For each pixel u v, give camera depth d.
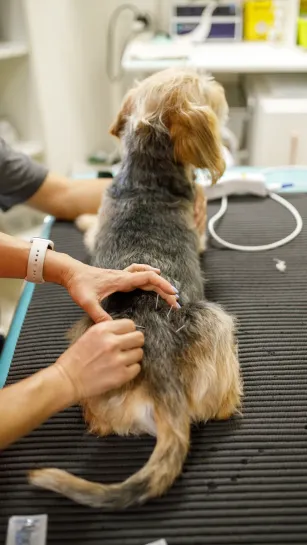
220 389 0.75
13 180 1.28
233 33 2.18
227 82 2.23
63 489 0.62
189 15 2.18
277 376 0.86
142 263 0.86
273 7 2.11
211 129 0.98
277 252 1.21
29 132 2.13
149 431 0.73
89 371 0.66
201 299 0.90
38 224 2.23
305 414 0.79
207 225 1.31
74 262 0.86
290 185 1.52
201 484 0.68
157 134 1.01
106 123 2.58
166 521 0.63
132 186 1.03
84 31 2.23
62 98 2.17
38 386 0.65
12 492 0.68
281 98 1.82
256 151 1.85
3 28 1.93
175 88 1.01
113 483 0.69
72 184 1.35
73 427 0.78
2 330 1.28
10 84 2.02
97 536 0.62
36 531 0.63
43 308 1.05
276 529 0.62
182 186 1.04
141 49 2.04
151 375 0.70
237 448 0.73
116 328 0.69
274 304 1.03
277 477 0.69
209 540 0.61
